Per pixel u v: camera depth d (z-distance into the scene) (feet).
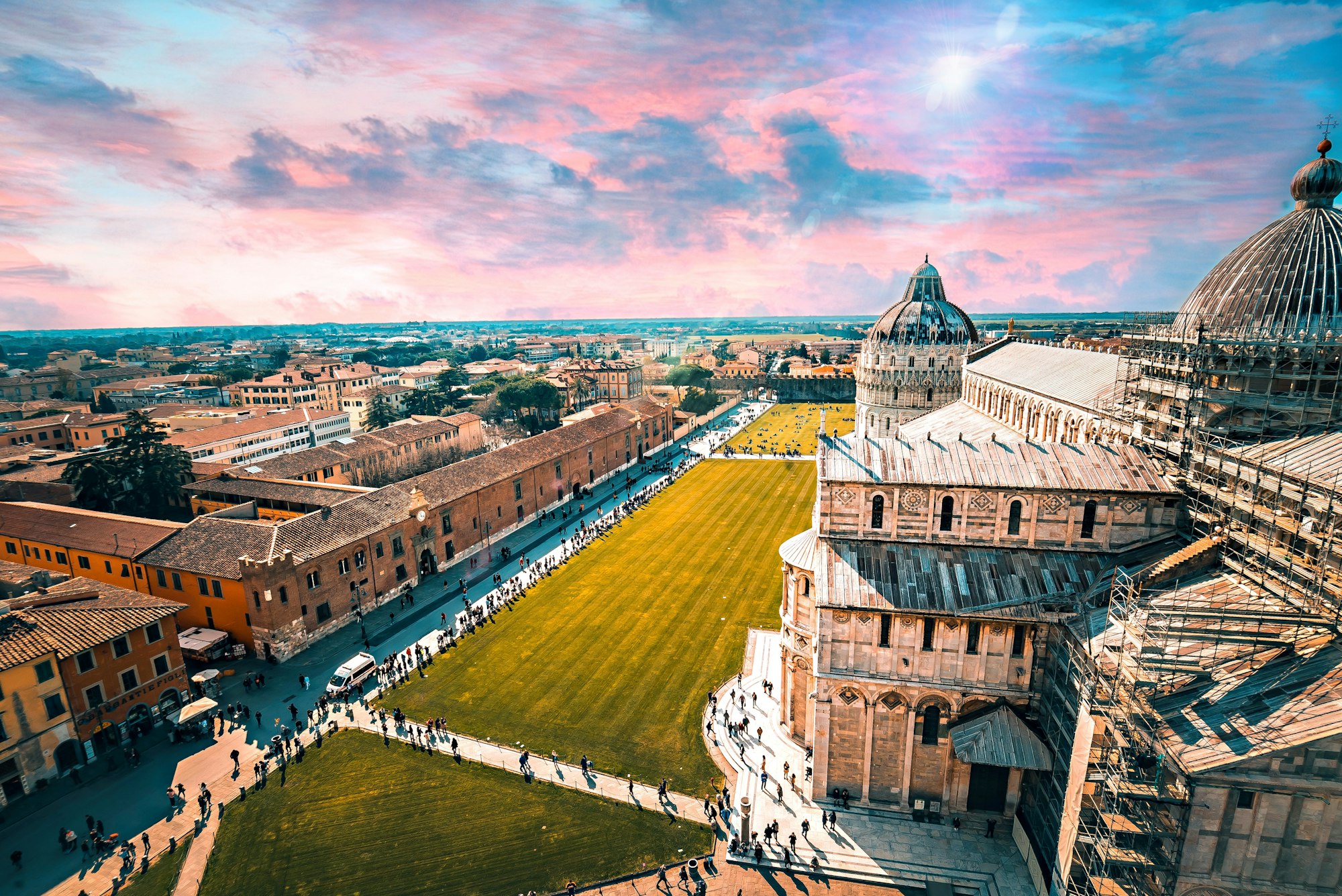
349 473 375.86
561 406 629.92
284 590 212.23
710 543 304.71
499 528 325.42
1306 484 107.04
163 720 183.42
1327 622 100.17
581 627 226.99
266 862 134.82
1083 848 107.65
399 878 131.03
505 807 148.56
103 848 138.82
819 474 148.56
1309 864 93.35
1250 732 92.94
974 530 146.00
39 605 173.78
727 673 198.08
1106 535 140.77
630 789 153.58
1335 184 132.05
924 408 431.84
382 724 177.68
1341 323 123.85
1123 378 197.57
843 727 144.97
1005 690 135.74
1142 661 107.04
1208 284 143.84
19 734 153.58
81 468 322.96
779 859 134.00
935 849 136.05
